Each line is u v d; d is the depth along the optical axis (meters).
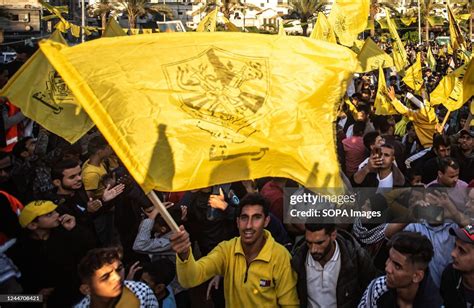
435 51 34.44
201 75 3.71
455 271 3.70
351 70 3.85
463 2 53.62
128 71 3.60
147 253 5.27
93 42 3.57
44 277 4.52
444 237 4.40
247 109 3.74
